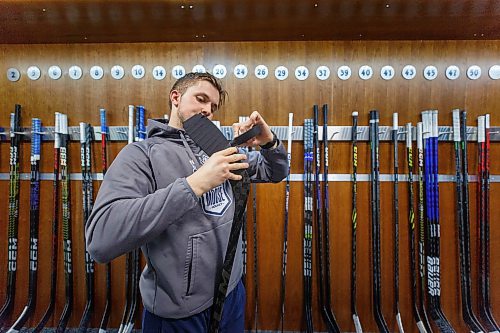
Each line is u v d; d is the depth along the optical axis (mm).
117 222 656
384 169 1762
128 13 1448
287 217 1695
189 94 872
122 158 781
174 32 1658
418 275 1744
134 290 1700
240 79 1780
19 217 1826
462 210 1664
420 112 1755
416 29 1628
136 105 1796
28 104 1818
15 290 1775
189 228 822
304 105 1768
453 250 1748
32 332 1637
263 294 1786
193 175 686
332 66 1769
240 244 1054
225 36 1709
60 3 1360
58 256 1816
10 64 1819
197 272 838
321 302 1693
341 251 1771
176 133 894
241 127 999
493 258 1750
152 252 831
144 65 1796
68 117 1810
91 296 1736
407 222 1759
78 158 1813
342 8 1417
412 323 1755
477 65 1752
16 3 1354
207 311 886
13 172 1745
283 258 1703
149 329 884
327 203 1696
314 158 1748
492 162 1748
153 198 667
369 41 1766
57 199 1735
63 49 1812
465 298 1643
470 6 1389
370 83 1766
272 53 1776
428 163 1677
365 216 1766
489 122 1726
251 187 1768
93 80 1806
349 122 1763
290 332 1772
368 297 1765
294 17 1499
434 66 1758
